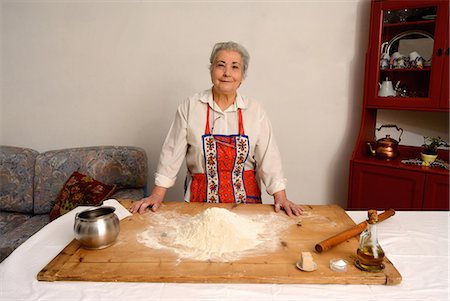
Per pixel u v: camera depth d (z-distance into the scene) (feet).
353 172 8.82
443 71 7.61
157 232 4.33
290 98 9.57
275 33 9.24
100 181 8.63
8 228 8.13
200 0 9.11
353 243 4.02
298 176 10.04
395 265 3.67
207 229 4.05
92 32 9.34
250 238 4.09
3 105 9.85
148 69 9.48
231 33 9.24
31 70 9.61
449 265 3.67
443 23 7.50
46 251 3.94
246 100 6.20
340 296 3.12
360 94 9.45
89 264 3.53
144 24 9.25
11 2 9.24
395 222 4.74
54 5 9.23
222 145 6.01
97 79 9.59
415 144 9.23
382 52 8.52
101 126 9.86
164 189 5.86
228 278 3.30
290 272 3.39
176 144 6.07
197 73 9.43
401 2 7.92
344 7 9.08
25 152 9.02
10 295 3.14
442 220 4.81
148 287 3.25
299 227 4.50
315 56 9.33
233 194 6.07
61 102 9.76
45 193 8.65
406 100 8.14
